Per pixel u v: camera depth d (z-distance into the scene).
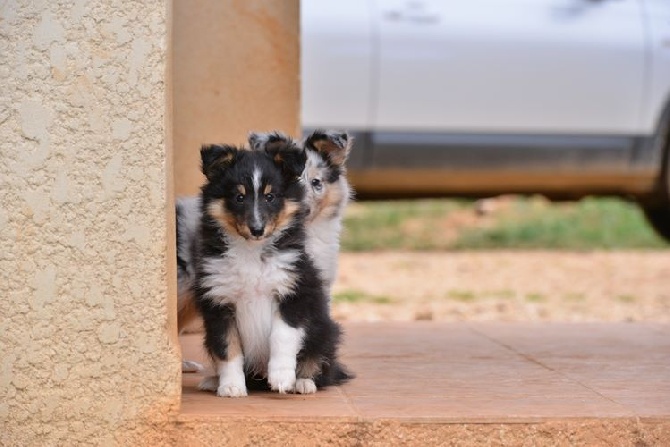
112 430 6.27
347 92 17.22
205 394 7.27
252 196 7.16
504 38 17.56
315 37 17.06
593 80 17.88
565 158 18.02
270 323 7.31
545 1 17.86
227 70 10.30
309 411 6.55
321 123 17.23
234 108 10.35
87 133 6.16
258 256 7.19
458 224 23.56
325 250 9.49
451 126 17.58
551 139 17.88
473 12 17.58
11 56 6.11
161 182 6.21
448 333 10.46
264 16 10.32
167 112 6.27
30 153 6.15
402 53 17.30
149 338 6.26
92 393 6.25
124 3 6.14
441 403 6.88
